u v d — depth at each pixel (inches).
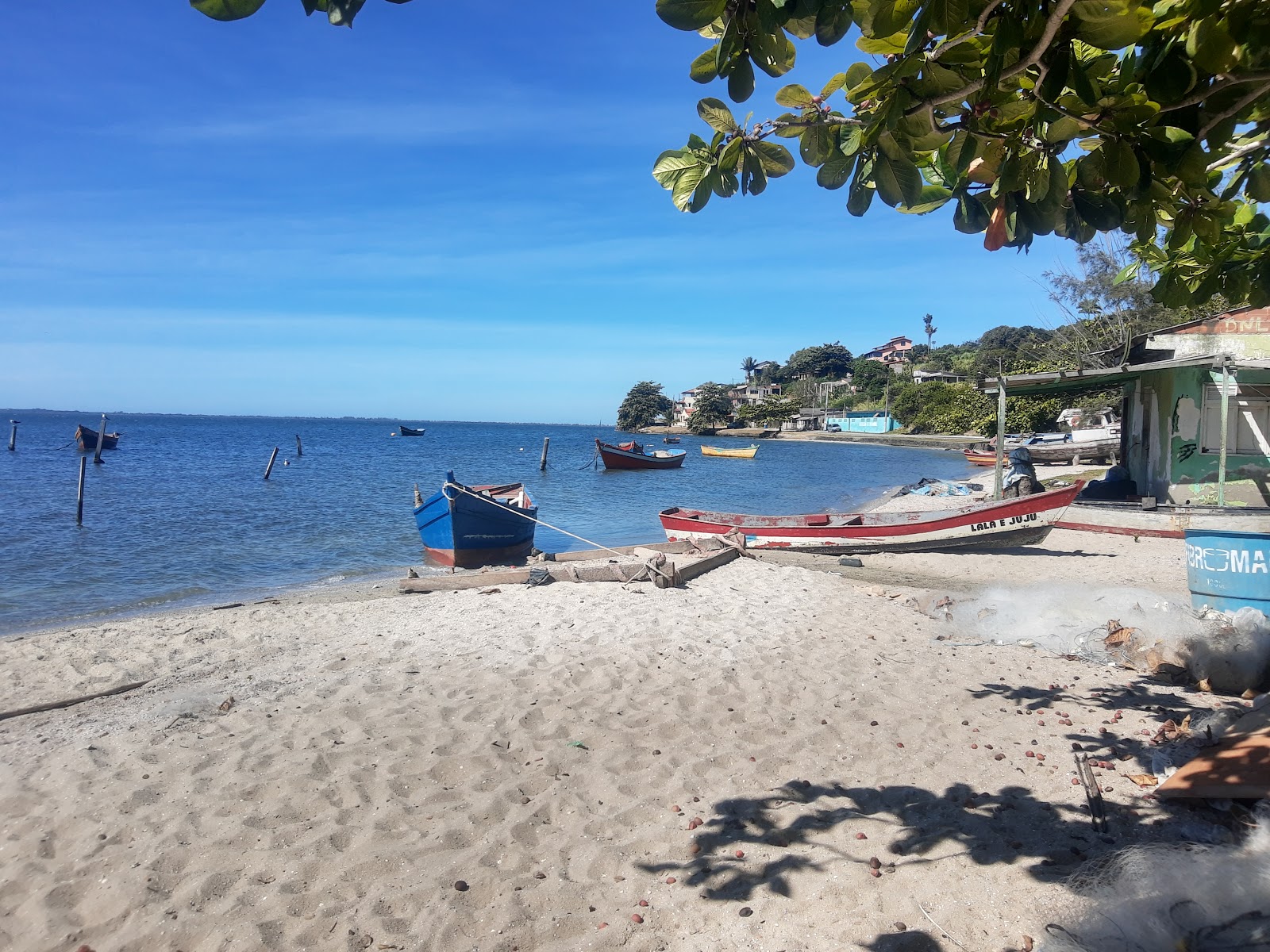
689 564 472.1
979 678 269.4
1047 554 570.9
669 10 106.0
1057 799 177.8
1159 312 1175.0
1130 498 750.5
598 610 371.9
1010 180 132.3
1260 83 127.6
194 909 138.5
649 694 250.4
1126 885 133.2
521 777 191.2
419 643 317.1
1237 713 212.5
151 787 184.2
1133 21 108.1
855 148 130.7
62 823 167.9
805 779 191.3
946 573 513.0
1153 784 181.3
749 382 5984.3
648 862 155.2
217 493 1210.0
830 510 1024.9
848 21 106.7
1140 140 134.5
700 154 133.6
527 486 1440.7
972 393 3014.3
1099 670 277.7
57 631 378.9
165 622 376.8
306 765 195.5
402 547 733.3
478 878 149.0
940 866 151.4
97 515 939.3
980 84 119.0
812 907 139.8
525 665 282.0
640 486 1439.5
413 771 192.9
